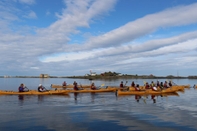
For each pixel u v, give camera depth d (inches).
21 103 919.0
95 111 729.0
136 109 767.1
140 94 1301.7
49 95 1254.3
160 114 673.0
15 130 499.5
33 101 986.1
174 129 509.7
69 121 585.3
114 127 527.5
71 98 1112.2
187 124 550.9
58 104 892.6
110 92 1472.7
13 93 1290.6
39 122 570.9
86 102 956.6
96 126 536.7
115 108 789.9
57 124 552.7
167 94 1307.8
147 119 607.5
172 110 742.5
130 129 510.9
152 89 1358.3
